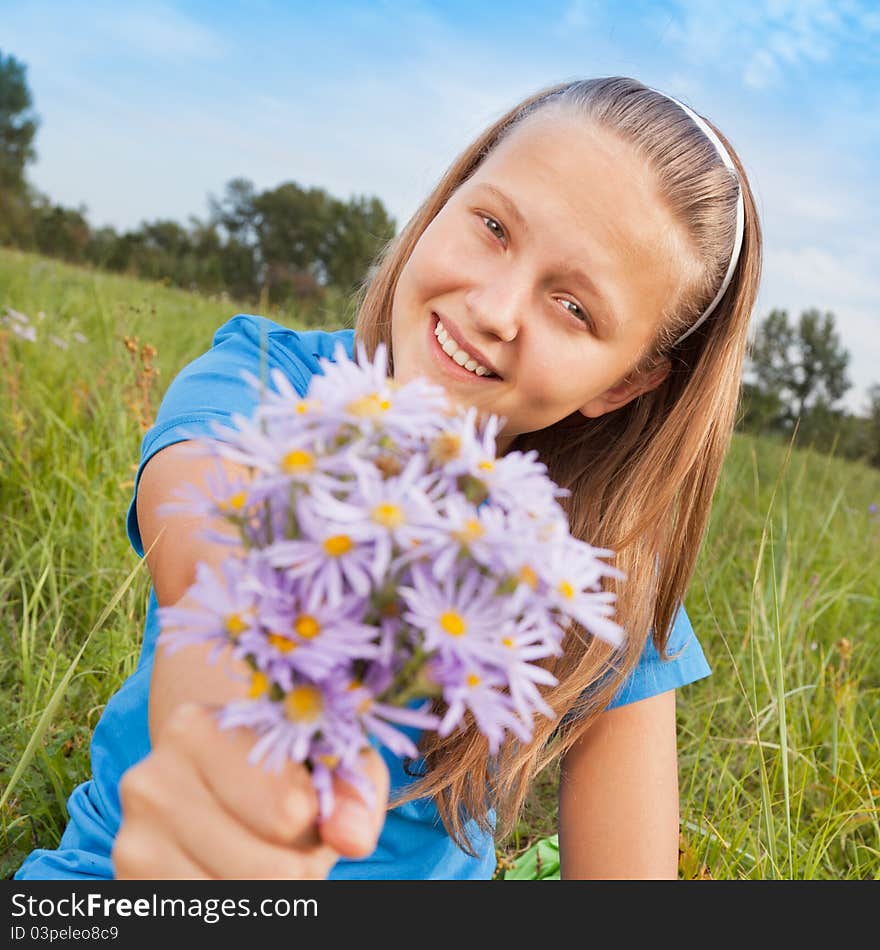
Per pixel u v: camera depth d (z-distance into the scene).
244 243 32.19
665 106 1.59
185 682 0.93
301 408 0.67
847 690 2.86
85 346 5.09
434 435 0.68
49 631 2.67
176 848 0.73
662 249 1.50
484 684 0.63
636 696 1.85
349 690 0.62
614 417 1.88
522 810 2.59
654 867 1.82
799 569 3.89
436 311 1.50
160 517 1.31
